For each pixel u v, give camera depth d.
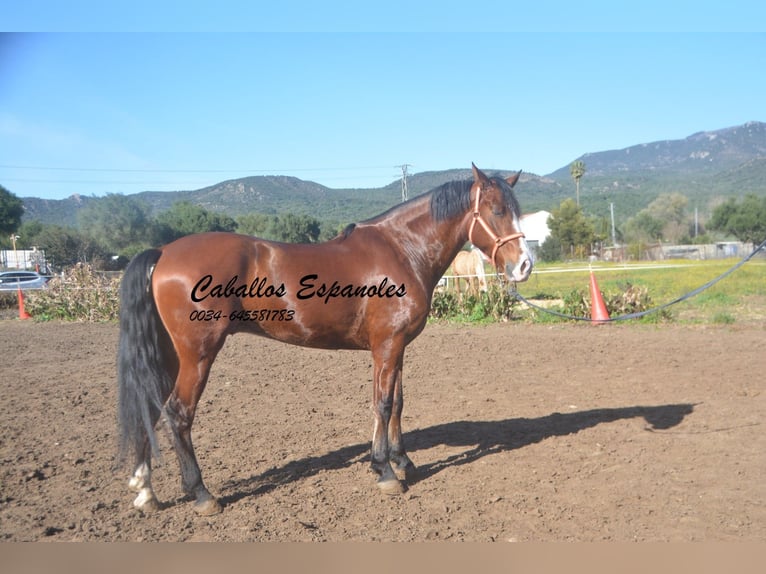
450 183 5.25
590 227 58.22
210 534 4.02
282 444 5.98
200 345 4.36
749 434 6.01
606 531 4.02
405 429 6.51
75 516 4.29
